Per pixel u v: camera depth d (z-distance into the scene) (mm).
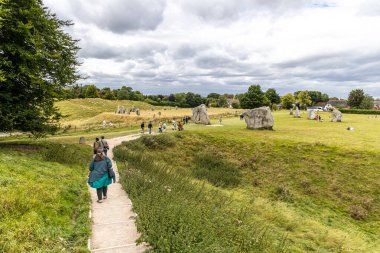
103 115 75875
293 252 11250
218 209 11859
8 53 18750
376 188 22406
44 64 20438
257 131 40906
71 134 44719
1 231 7359
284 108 123500
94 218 9719
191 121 59062
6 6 17875
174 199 10656
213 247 7230
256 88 98438
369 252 13320
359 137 35562
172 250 6973
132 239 8156
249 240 9312
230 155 31250
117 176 16578
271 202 20344
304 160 28031
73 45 23016
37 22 19906
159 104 169375
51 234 7828
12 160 14125
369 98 122125
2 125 18750
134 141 32219
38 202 9242
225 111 108062
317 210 20297
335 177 24516
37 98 21359
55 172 14188
